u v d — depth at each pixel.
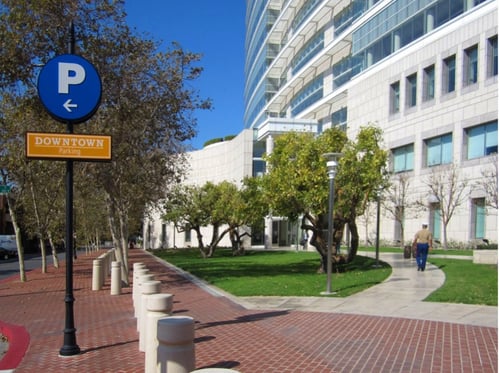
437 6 34.59
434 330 8.20
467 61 31.88
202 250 34.44
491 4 29.83
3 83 13.80
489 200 26.58
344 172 17.05
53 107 7.80
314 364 6.46
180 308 11.76
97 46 14.34
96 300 13.82
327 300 11.81
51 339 8.82
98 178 16.11
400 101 38.19
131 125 15.84
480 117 30.30
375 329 8.41
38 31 13.58
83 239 41.22
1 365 7.14
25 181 20.16
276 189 18.20
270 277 17.42
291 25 61.31
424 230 17.62
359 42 44.41
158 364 5.21
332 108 51.16
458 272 16.41
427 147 35.44
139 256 40.84
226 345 7.67
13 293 15.92
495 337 7.63
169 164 21.20
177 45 16.11
